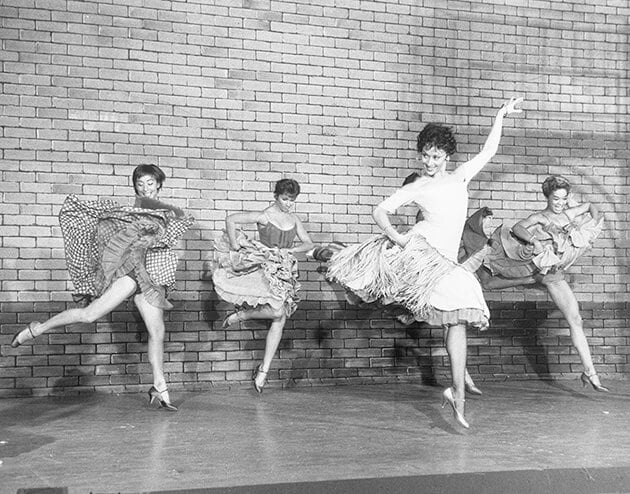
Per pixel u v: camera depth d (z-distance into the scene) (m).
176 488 4.68
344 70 9.36
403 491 4.90
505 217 9.83
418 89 9.58
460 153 9.69
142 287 7.21
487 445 5.93
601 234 10.05
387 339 9.39
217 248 8.42
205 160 8.92
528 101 9.91
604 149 10.09
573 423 6.86
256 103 9.09
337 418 7.05
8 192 8.34
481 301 6.36
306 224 9.22
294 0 9.22
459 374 6.37
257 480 4.88
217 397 8.25
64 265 8.47
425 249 6.54
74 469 5.18
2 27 8.36
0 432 6.43
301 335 9.15
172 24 8.84
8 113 8.36
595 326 10.01
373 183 9.42
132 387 8.61
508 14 9.86
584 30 10.06
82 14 8.57
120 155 8.66
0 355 8.29
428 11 9.62
